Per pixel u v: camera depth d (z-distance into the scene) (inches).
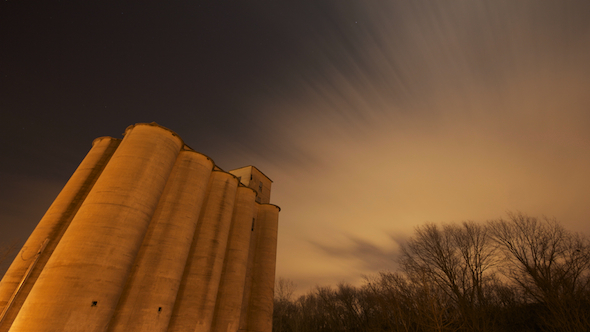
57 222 740.7
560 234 1235.2
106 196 619.8
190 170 861.2
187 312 765.3
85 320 497.7
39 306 483.5
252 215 1174.3
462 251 1423.5
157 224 745.6
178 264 724.0
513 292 1336.1
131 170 668.1
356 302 2185.0
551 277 1099.3
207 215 927.7
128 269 597.9
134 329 606.2
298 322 2018.9
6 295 631.8
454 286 1285.7
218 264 879.7
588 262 1080.8
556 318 936.9
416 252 1544.0
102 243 564.7
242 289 992.2
